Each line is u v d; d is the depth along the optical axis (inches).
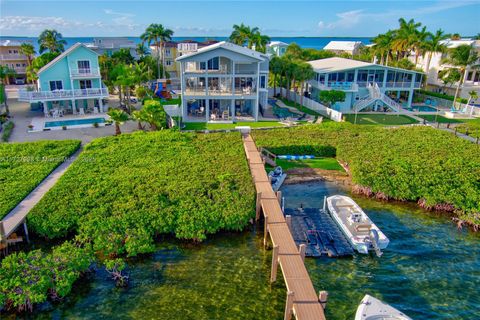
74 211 968.9
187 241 952.9
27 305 719.1
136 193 1058.7
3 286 719.1
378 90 2303.2
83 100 2122.3
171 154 1357.0
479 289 803.4
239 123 1934.1
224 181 1127.6
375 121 2062.0
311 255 893.2
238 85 2078.0
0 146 1421.0
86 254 821.2
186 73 1902.1
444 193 1133.7
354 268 862.5
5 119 1852.9
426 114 2263.8
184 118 1967.3
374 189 1190.3
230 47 1989.4
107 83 2397.9
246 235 987.9
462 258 908.0
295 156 1502.2
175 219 975.0
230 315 719.1
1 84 2037.4
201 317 713.6
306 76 2255.2
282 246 840.9
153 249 895.7
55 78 2047.2
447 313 735.7
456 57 2397.9
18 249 901.2
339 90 2266.2
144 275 827.4
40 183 1133.7
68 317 712.4
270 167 1413.6
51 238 925.8
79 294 769.6
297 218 1047.6
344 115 2199.8
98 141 1493.6
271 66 2583.7
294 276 751.1
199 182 1122.0
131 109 2107.5
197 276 827.4
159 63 3307.1
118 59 2780.5
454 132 1787.6
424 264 882.8
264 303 751.1
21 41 3184.1
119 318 711.1
